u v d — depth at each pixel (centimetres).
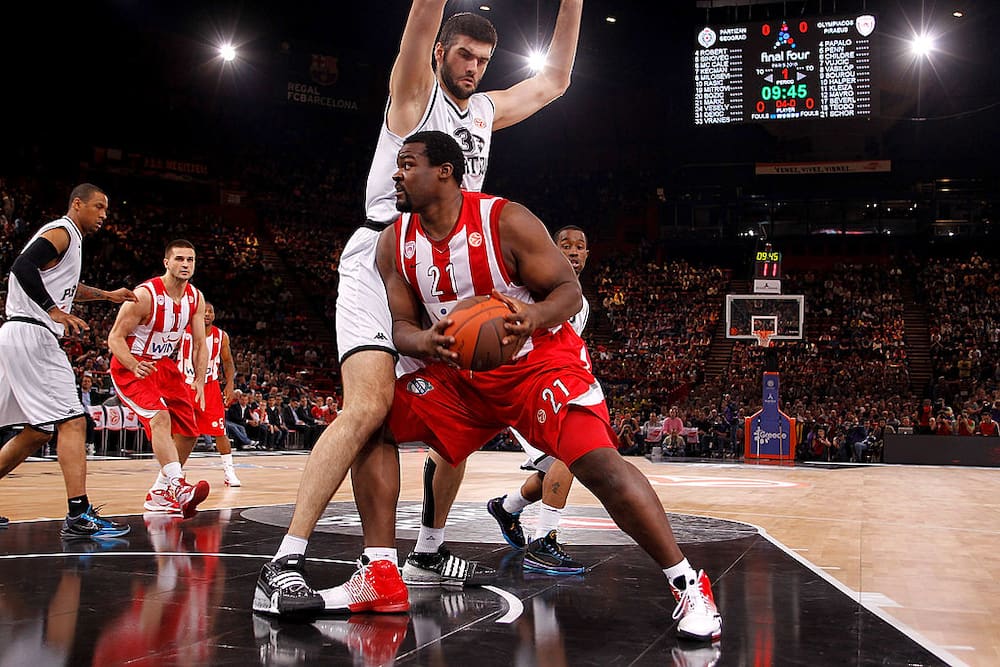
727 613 268
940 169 2633
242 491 726
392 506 274
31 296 411
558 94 362
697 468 1285
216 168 2606
